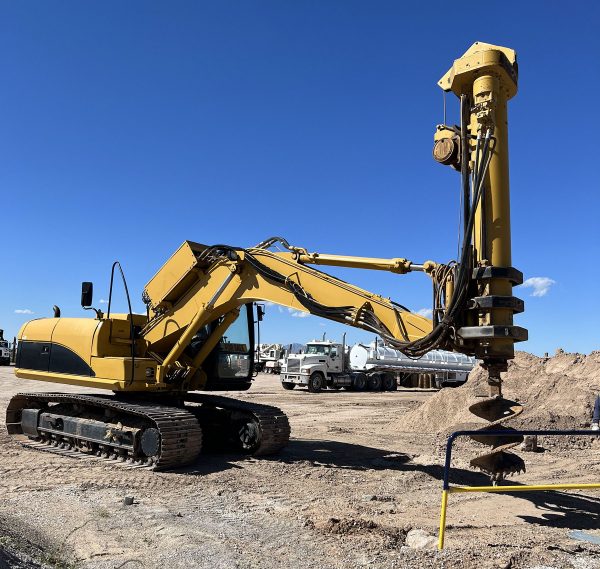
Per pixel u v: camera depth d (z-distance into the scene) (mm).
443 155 7070
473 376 20469
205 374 11078
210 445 11539
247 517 6809
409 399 26656
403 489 8648
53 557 5328
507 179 6906
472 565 5219
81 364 10594
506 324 6578
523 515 7301
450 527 6605
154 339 10641
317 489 8422
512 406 6676
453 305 6707
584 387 17953
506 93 7055
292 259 9219
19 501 7250
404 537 6152
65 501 7273
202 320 10133
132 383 9930
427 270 7309
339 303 8586
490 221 6758
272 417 10688
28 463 9688
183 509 7082
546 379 19078
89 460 9961
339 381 32375
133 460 9742
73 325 10945
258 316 12133
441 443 13141
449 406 15953
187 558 5383
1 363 43750
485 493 8500
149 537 5969
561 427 15039
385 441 13469
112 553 5504
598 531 6641
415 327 7762
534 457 11734
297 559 5410
